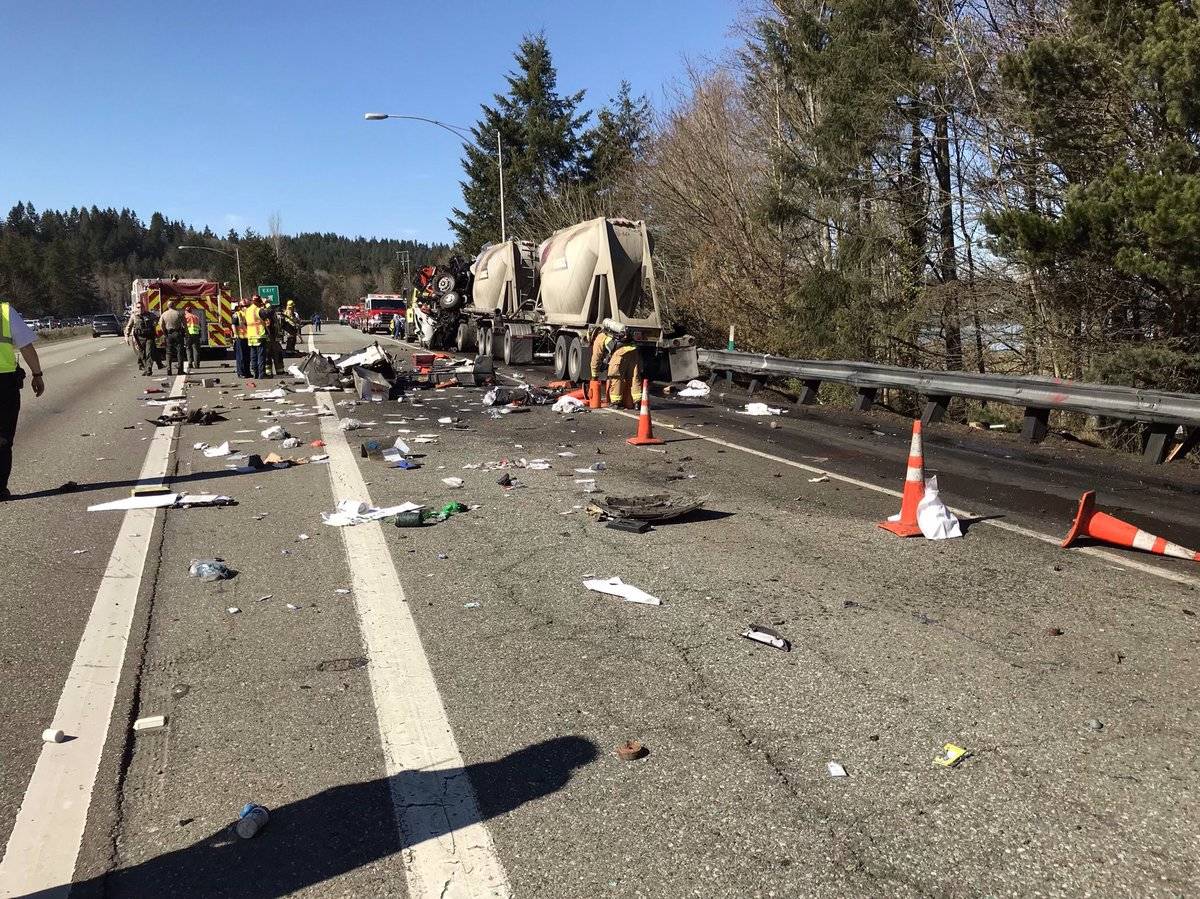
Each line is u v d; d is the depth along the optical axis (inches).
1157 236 393.1
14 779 128.3
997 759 133.6
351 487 328.8
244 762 133.5
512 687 158.9
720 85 1034.7
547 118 2070.6
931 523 263.4
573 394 637.3
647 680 161.6
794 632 185.0
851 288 727.7
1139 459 414.9
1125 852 111.3
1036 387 459.2
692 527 274.4
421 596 208.2
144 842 113.9
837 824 117.0
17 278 4945.9
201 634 184.2
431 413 555.8
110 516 286.7
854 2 690.2
